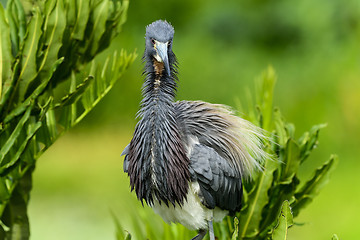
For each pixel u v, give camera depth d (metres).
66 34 8.77
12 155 8.59
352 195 25.73
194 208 8.55
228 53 29.70
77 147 35.59
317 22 27.06
